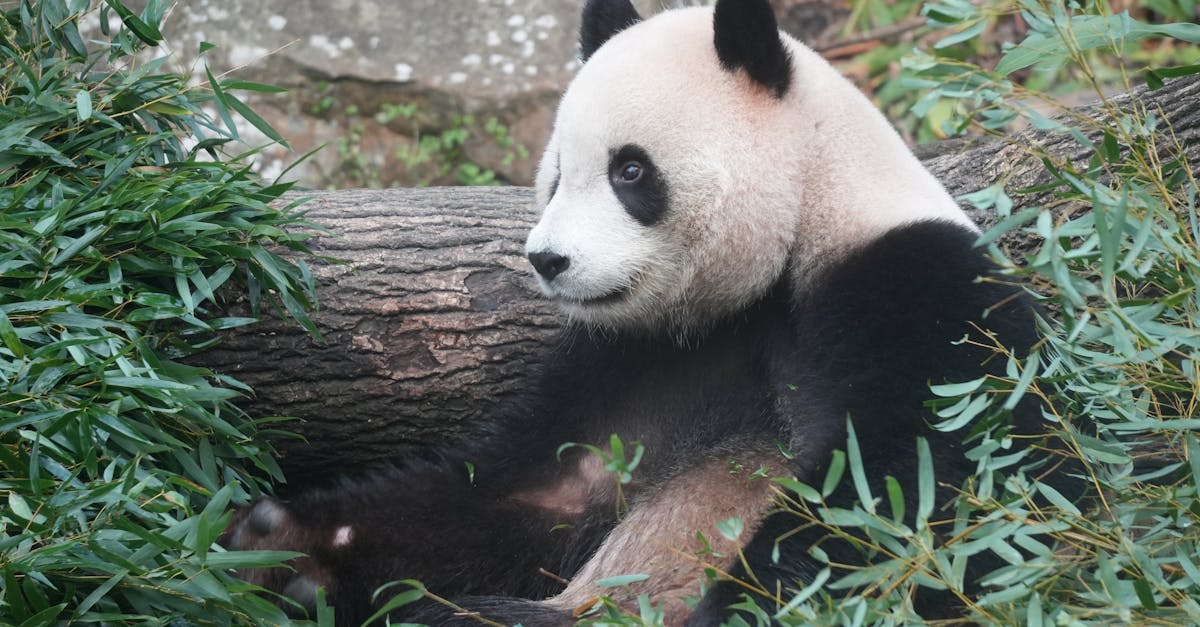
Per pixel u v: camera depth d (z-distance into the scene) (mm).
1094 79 7035
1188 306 6414
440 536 8219
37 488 5980
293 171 15062
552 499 8555
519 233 9281
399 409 8883
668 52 7902
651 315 8141
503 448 8594
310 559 7906
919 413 6715
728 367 8328
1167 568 6156
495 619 7359
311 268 8602
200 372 7355
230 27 15328
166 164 8297
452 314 8859
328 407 8711
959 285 7031
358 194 9531
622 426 8539
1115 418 6777
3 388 6504
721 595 6523
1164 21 17641
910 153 8398
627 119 7695
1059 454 6703
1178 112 8938
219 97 8234
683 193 7699
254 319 7945
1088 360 6816
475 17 15578
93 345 7043
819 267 7715
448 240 9070
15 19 8562
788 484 5832
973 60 16719
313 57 15234
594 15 9164
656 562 7652
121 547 6020
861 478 5859
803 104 7855
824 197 7797
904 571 5879
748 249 7801
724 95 7746
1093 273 6965
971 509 6145
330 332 8555
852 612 5844
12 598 5609
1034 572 5727
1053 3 7367
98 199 7543
